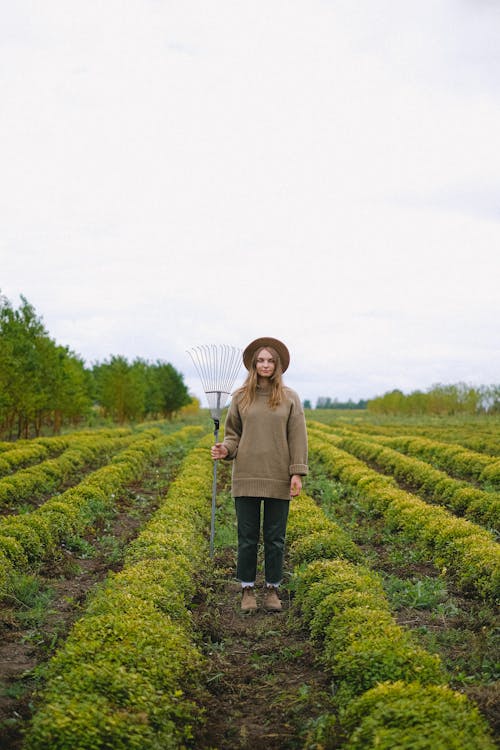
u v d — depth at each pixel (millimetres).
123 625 4633
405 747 3117
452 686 4496
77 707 3492
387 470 16328
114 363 41156
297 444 6148
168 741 3590
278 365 6250
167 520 8938
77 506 10586
